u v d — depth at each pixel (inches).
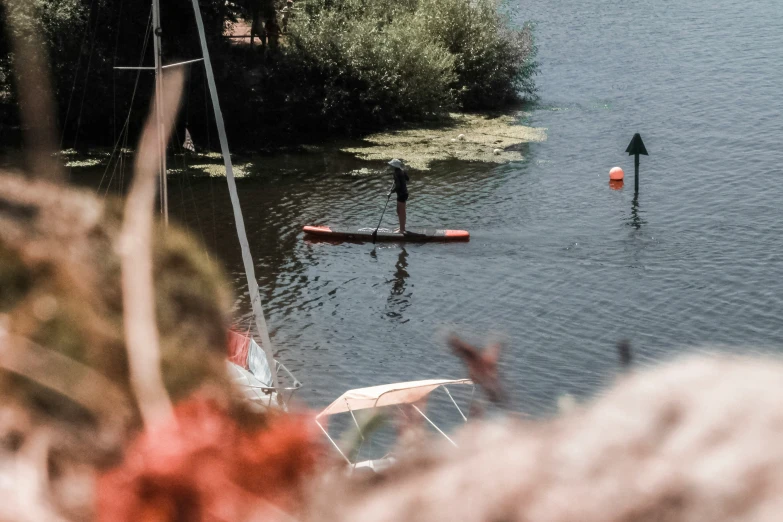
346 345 1173.7
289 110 2242.9
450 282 1371.8
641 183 1823.3
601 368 1075.9
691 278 1339.8
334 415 757.9
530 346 1141.7
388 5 2588.6
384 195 1827.0
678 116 2331.4
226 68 2172.7
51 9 2001.7
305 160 2068.2
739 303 1252.5
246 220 1679.4
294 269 1448.1
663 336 1168.8
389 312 1272.1
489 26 2576.3
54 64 1996.8
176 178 1911.9
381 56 2330.2
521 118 2401.6
